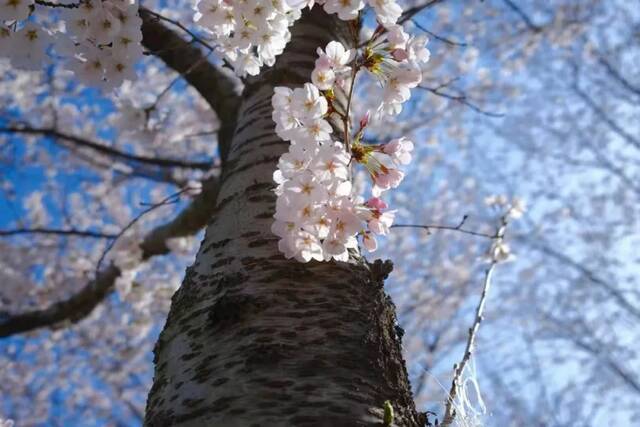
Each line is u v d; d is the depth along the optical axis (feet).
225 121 5.81
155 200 10.85
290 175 2.59
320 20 4.26
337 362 2.47
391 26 2.72
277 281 2.75
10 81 9.94
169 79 10.02
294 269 2.81
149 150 9.85
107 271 7.88
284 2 2.81
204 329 2.66
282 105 2.68
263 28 2.85
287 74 3.94
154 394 2.62
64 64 3.01
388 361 2.65
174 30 5.81
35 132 7.85
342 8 2.71
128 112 6.37
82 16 2.83
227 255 2.96
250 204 3.17
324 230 2.56
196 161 7.69
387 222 2.62
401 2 9.21
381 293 2.93
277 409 2.30
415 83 2.75
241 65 3.20
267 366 2.42
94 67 3.02
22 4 2.76
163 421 2.40
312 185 2.49
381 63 2.75
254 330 2.56
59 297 9.54
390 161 2.80
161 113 6.58
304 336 2.54
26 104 10.38
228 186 3.41
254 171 3.36
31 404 11.64
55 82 10.27
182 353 2.64
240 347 2.51
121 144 9.82
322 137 2.64
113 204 11.13
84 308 7.90
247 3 2.79
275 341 2.50
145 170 8.93
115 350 11.07
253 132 3.63
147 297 8.46
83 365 11.37
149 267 10.87
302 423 2.25
